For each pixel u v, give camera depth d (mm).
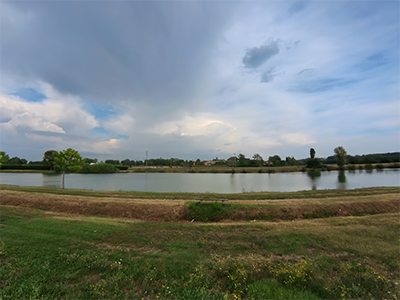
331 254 7754
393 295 5297
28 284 5426
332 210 13609
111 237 8836
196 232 9914
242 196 16938
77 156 23016
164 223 11148
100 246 7945
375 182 35344
